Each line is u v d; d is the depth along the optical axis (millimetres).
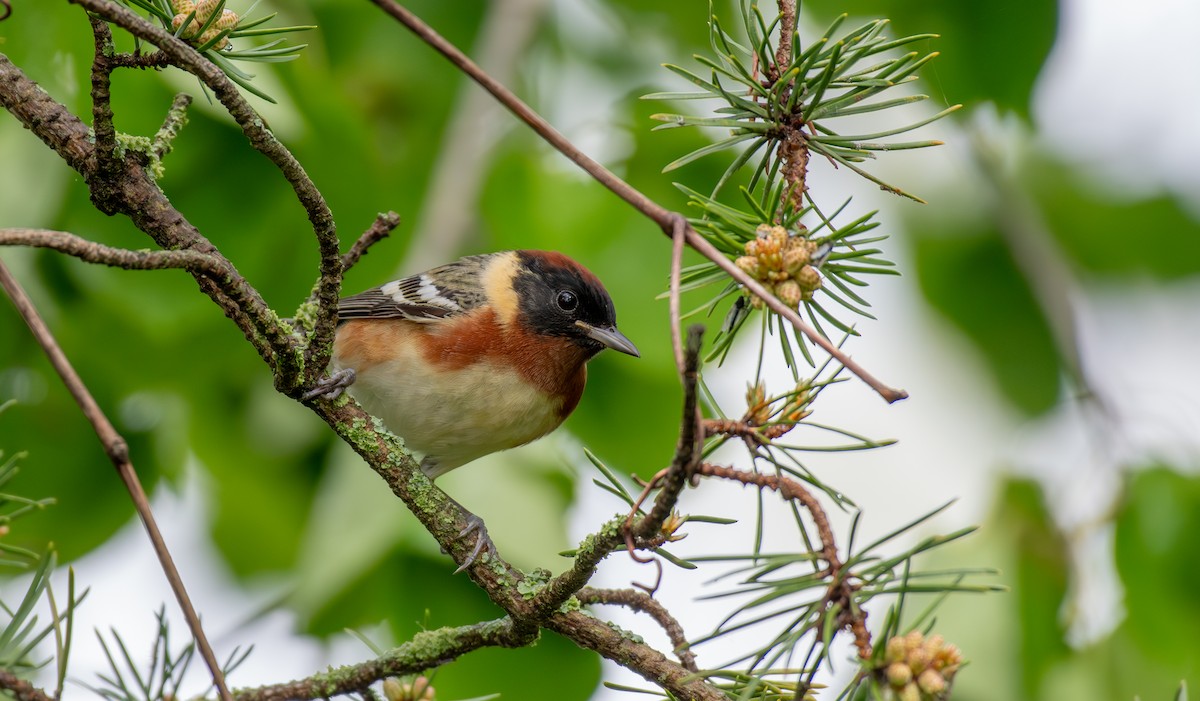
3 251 11445
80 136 6855
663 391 12602
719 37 6117
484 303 10367
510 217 12648
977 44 12188
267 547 13891
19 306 4492
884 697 4785
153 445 12617
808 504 4969
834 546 4906
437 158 12969
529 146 12984
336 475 11391
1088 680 11141
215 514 13859
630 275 12375
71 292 11922
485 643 6789
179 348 12227
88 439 12273
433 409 10289
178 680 6180
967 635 11086
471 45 13305
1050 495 11742
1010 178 15039
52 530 12289
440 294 10414
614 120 12742
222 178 11664
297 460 13188
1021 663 11141
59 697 5355
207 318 11984
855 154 5863
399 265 12609
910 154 14633
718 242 5703
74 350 12078
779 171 6371
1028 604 11266
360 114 12062
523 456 11711
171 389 12477
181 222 6902
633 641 6543
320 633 11219
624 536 5488
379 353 10273
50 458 12242
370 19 13008
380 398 10336
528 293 10477
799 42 5672
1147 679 11188
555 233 12562
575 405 11031
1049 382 14906
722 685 6266
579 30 13695
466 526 7234
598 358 12539
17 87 6875
